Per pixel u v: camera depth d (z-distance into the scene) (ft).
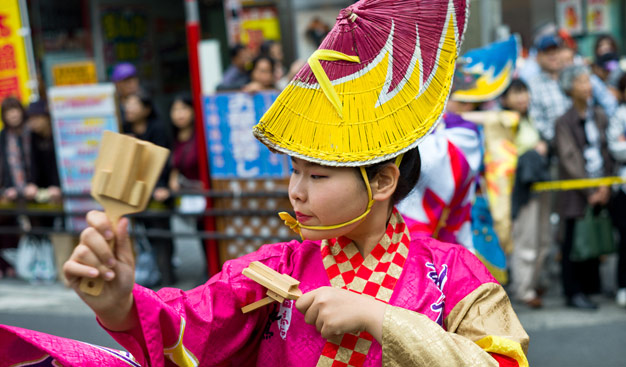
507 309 5.09
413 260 5.15
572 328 15.89
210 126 16.43
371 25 4.78
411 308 4.95
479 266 5.21
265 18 28.81
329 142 4.66
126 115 18.78
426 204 8.61
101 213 3.96
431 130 4.80
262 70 19.19
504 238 15.42
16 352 4.65
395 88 4.76
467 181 8.79
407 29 4.83
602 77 22.20
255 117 16.12
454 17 4.91
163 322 4.54
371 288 5.03
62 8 24.95
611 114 17.33
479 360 4.49
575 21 32.73
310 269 5.24
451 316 5.01
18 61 22.54
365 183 4.74
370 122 4.69
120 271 4.05
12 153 20.25
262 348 5.22
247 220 16.76
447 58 4.93
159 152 3.98
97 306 4.13
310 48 28.68
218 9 30.55
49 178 20.29
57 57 24.88
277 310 5.20
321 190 4.71
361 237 5.13
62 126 18.95
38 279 20.99
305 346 5.00
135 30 28.04
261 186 16.38
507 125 15.43
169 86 29.86
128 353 4.94
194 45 16.39
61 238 20.71
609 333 15.48
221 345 5.10
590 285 18.28
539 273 17.49
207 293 5.11
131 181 3.92
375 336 4.53
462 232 8.96
